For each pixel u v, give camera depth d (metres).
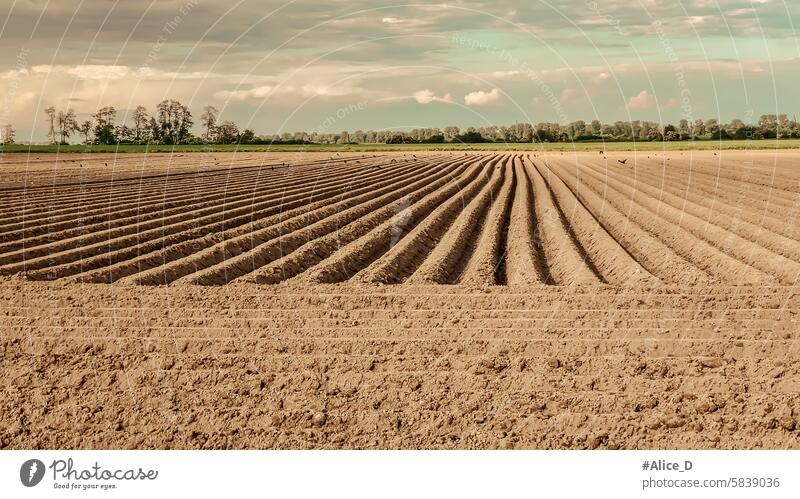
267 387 8.42
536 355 9.26
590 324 10.44
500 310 11.24
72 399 8.21
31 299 11.96
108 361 9.23
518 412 7.75
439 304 11.67
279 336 10.02
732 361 8.98
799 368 8.72
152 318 10.86
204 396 8.20
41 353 9.54
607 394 8.08
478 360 9.01
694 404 7.84
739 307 11.26
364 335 10.05
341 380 8.57
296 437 7.31
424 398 8.09
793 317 10.65
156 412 7.84
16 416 7.82
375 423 7.58
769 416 7.54
